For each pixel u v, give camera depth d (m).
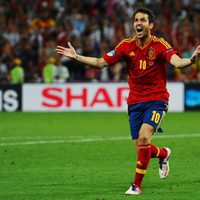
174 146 39.72
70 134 46.53
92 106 66.62
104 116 61.56
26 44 76.12
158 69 25.05
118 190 25.38
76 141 42.38
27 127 51.78
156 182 27.23
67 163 32.72
